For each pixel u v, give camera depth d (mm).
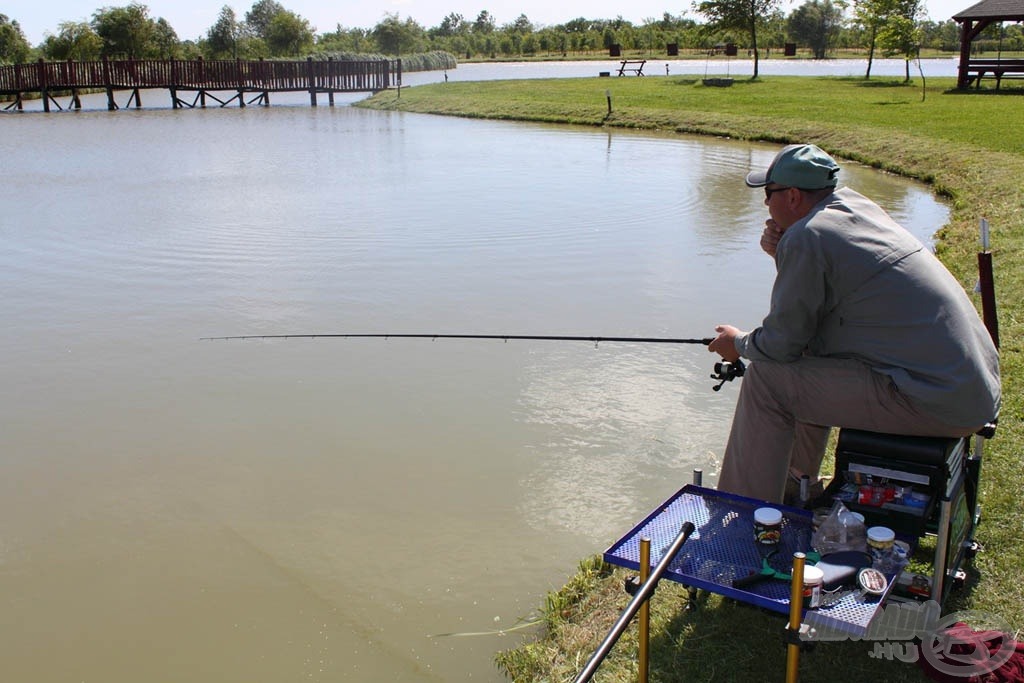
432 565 3654
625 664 2795
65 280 7984
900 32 28719
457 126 23312
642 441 4684
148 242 9438
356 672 3064
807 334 2785
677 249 8859
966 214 9781
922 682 2555
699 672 2695
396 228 9984
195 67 31844
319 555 3762
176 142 19766
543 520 3965
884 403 2703
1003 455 3791
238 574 3648
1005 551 3133
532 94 28828
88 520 4066
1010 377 4660
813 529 2766
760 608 2951
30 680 3080
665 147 17750
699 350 5996
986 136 14773
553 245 9070
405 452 4633
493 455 4570
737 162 15336
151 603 3482
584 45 71562
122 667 3135
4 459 4633
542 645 3027
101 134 21797
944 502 2547
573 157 16234
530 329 6469
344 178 13898
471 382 5531
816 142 17156
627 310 6906
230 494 4270
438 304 7102
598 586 3332
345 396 5363
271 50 60500
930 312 2639
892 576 2469
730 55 55562
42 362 5992
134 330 6609
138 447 4754
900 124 17359
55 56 47031
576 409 5098
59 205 11680
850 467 2791
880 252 2678
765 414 2945
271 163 15852
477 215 10703
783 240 2797
